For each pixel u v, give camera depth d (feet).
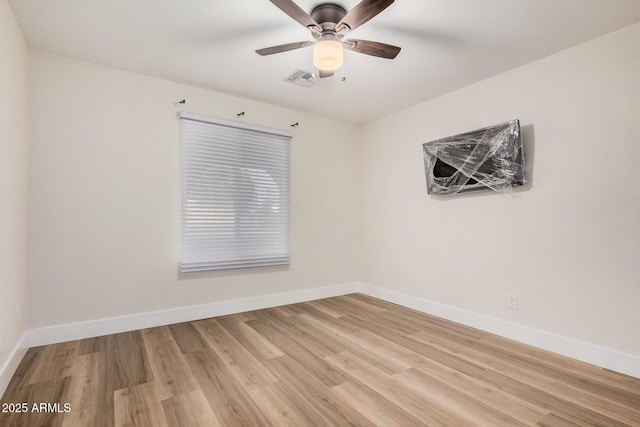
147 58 8.63
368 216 14.01
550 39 7.57
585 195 7.60
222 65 9.00
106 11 6.62
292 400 5.82
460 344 8.47
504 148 8.82
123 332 9.15
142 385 6.29
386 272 13.08
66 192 8.50
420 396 5.97
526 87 8.75
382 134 13.38
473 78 9.70
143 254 9.54
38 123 8.19
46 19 6.89
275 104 11.98
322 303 12.55
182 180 10.15
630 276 6.91
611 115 7.23
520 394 6.06
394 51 6.91
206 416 5.34
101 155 8.96
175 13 6.69
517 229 8.86
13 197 6.71
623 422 5.23
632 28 6.97
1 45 5.88
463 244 10.23
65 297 8.46
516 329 8.79
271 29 7.29
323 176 13.44
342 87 10.42
